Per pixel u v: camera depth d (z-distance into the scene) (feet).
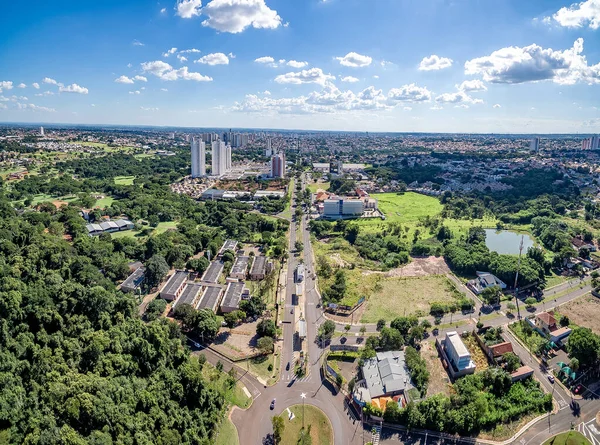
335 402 501.15
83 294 549.95
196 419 457.68
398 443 443.32
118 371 472.03
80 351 479.41
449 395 510.17
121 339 511.81
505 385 510.17
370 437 450.30
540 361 576.20
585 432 456.45
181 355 536.01
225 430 461.37
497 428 460.14
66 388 410.72
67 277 652.89
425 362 562.66
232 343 618.44
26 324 496.64
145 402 437.99
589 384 529.45
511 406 485.15
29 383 425.69
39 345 474.08
